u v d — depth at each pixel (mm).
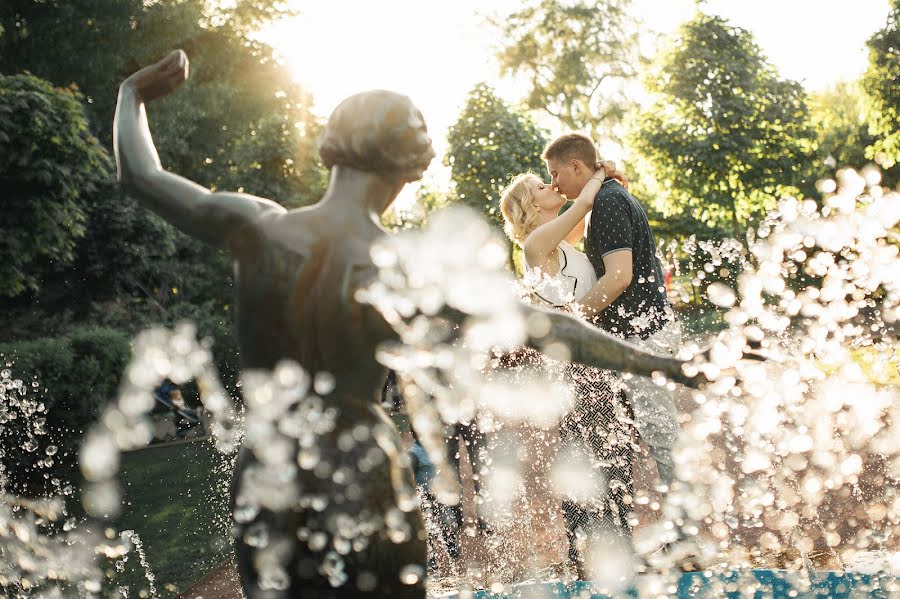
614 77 30875
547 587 2375
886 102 23672
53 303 16703
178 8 19266
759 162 23188
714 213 24047
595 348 1374
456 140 15922
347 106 1436
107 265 16719
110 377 9562
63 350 8867
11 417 6371
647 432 2969
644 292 3107
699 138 23344
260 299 1389
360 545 1320
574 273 3217
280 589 1335
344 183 1433
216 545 4898
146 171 1524
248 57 24156
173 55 1649
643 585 2330
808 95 23734
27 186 11898
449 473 3574
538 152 15977
